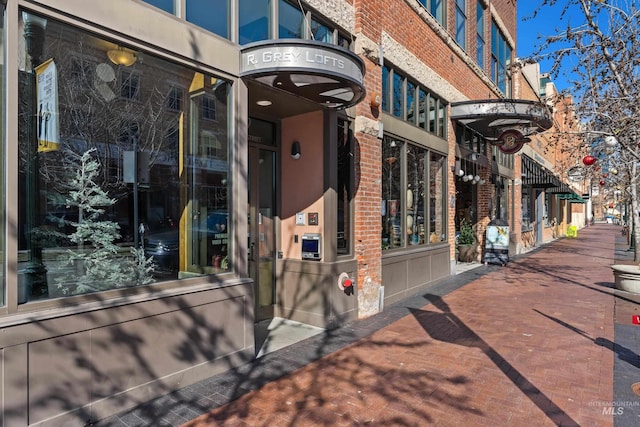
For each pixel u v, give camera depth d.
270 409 3.42
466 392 3.75
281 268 6.22
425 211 8.83
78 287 3.27
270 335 5.41
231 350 4.25
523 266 12.17
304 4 5.36
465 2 11.03
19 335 2.70
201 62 3.96
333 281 5.73
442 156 9.78
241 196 4.40
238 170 4.36
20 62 2.89
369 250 6.42
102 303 3.18
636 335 5.39
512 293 8.12
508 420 3.26
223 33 4.29
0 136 2.78
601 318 6.23
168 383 3.64
